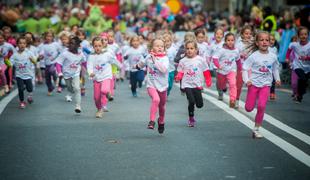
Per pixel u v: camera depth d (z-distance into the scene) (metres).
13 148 16.66
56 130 19.36
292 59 26.67
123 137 18.19
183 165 14.76
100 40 22.09
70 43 23.81
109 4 57.25
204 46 29.38
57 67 23.88
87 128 19.75
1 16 49.69
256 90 18.64
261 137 18.00
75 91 23.03
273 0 61.44
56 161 15.16
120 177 13.68
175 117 22.08
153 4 77.75
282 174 13.92
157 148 16.64
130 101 26.88
